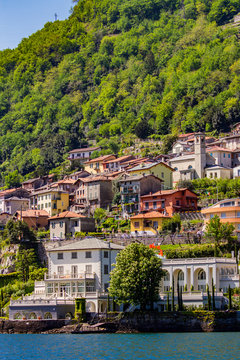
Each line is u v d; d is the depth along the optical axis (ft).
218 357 438.81
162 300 602.03
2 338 570.05
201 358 436.76
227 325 563.89
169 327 574.15
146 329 579.89
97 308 627.05
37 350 490.49
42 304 620.49
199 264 624.18
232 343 493.77
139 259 597.52
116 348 485.15
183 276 638.53
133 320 585.22
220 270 624.59
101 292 634.84
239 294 598.75
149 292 590.55
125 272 594.65
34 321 611.88
